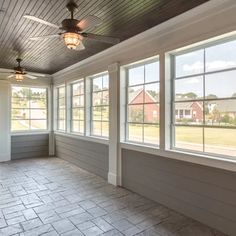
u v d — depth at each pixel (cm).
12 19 295
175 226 267
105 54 443
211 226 264
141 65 383
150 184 349
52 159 645
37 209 311
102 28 325
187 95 305
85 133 521
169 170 317
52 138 698
